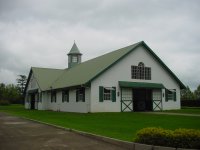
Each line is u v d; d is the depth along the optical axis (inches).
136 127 601.9
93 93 1085.8
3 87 3070.9
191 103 1729.8
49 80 1625.2
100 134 499.8
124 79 1162.6
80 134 527.5
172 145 377.1
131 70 1186.6
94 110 1081.4
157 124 647.8
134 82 1183.6
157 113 997.2
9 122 778.2
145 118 801.6
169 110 1217.4
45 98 1556.3
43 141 458.3
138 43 1202.6
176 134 378.9
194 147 366.6
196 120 719.7
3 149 401.1
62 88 1272.1
